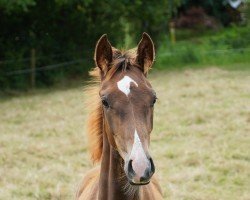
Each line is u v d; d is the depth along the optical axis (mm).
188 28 31656
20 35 17969
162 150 9734
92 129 4484
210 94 14430
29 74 17422
